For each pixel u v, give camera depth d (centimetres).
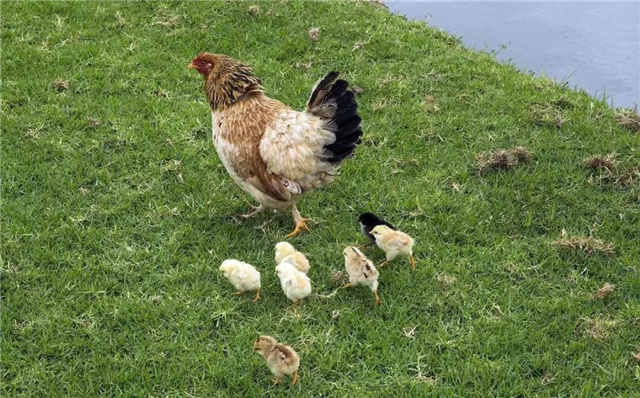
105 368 447
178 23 569
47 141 511
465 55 559
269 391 442
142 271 470
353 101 462
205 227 484
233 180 494
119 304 461
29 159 503
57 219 484
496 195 493
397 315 457
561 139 514
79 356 450
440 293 463
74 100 529
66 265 472
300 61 551
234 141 472
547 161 505
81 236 479
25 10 574
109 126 519
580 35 586
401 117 524
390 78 541
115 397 442
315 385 443
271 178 469
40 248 475
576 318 458
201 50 556
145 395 442
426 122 522
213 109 481
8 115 520
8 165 501
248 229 483
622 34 586
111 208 488
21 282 466
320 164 466
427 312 460
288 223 487
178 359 449
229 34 563
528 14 604
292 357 439
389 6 610
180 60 550
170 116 523
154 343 452
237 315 459
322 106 464
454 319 458
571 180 498
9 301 461
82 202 490
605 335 452
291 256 463
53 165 503
